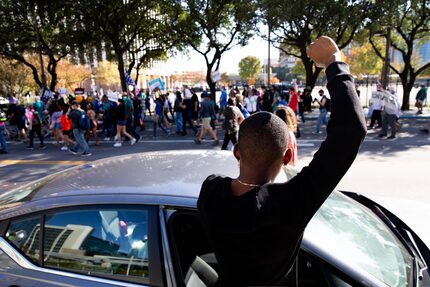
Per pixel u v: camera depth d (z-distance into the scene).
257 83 66.38
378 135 11.61
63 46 22.84
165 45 23.16
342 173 1.16
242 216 1.17
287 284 1.58
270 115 1.30
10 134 13.66
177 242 1.82
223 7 19.09
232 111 6.99
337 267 1.64
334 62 1.31
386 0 15.34
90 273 1.88
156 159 2.53
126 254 1.84
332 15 15.37
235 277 1.24
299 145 10.21
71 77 39.22
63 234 1.98
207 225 1.26
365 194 3.35
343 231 1.95
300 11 15.57
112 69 46.12
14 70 33.19
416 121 15.52
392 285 1.64
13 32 21.16
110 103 12.84
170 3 19.38
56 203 2.03
